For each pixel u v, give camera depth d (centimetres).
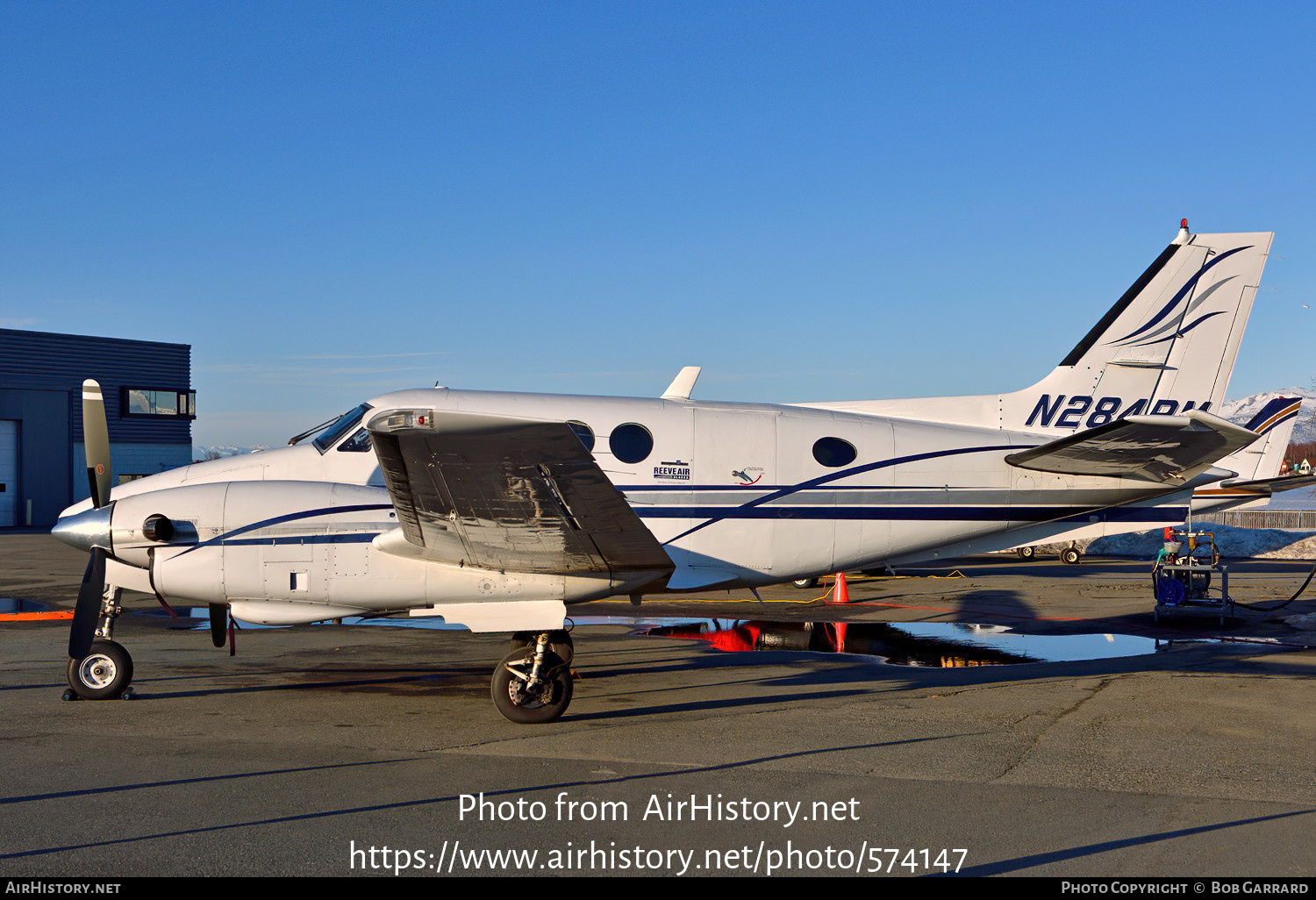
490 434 521
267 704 722
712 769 544
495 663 902
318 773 535
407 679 823
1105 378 927
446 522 638
